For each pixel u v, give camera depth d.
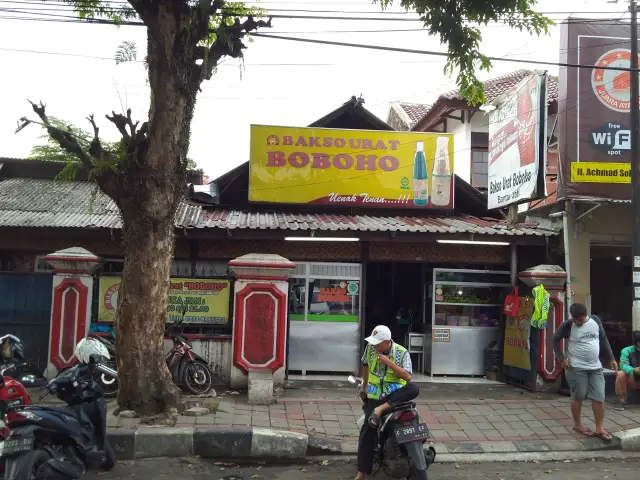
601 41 10.49
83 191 12.82
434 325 11.04
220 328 10.02
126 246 7.43
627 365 8.83
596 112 10.40
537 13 7.79
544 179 9.84
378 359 5.62
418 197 12.09
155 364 7.39
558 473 6.28
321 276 10.78
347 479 5.95
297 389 9.58
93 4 8.03
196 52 7.57
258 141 11.85
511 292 10.80
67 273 9.19
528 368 9.93
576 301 10.77
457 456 6.84
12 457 4.79
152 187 7.27
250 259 9.19
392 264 12.92
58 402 8.06
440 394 9.62
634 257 8.99
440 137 12.22
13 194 12.15
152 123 7.31
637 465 6.64
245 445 6.67
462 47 7.94
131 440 6.54
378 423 5.42
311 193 11.89
